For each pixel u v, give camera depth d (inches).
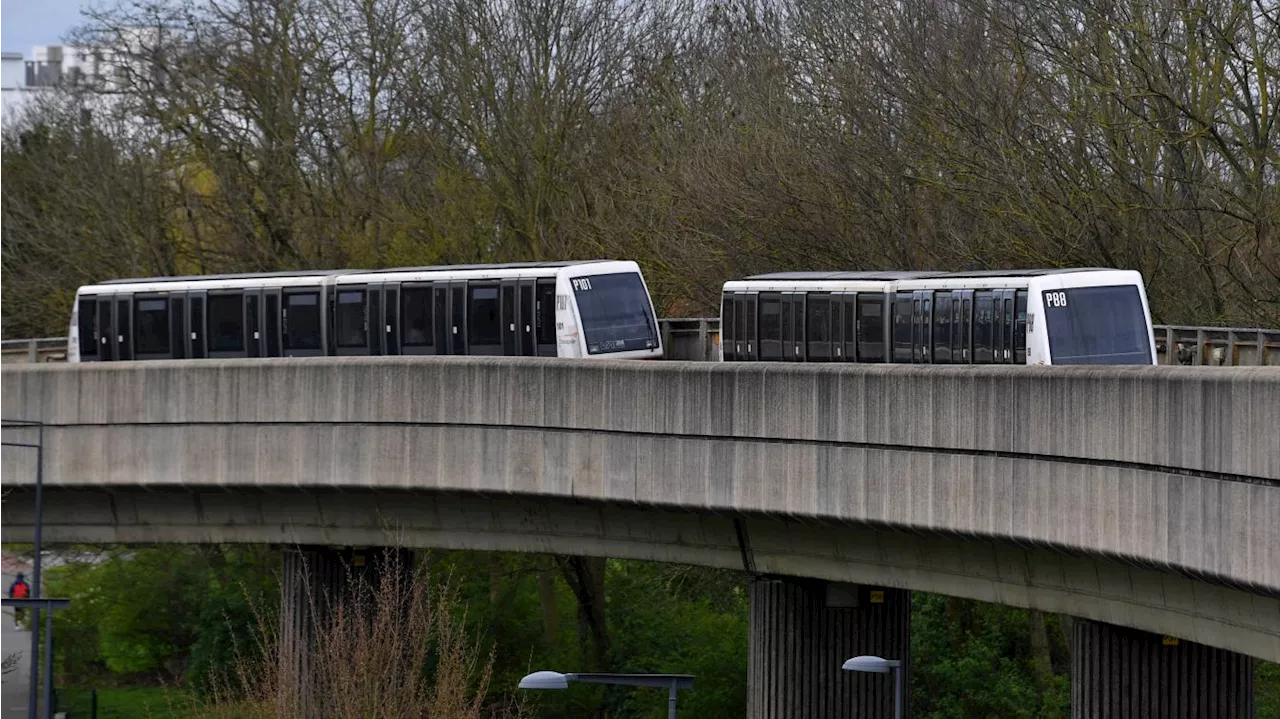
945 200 2691.9
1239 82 2255.2
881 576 1675.7
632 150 3203.7
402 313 2306.8
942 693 2787.9
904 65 2706.7
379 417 1980.8
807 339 2127.2
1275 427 1086.4
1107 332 1881.2
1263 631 1195.3
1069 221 2394.2
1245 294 2332.7
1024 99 2546.8
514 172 3147.1
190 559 3080.7
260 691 2300.7
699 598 3157.0
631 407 1780.3
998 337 1910.7
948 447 1475.1
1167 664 1497.3
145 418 2113.7
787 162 2805.1
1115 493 1284.4
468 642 2817.4
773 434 1647.4
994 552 1528.1
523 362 1876.2
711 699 2819.9
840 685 1841.8
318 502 2107.5
